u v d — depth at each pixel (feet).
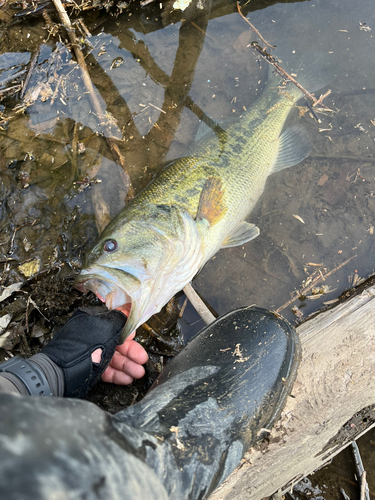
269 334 1.83
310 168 2.53
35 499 0.54
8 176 2.38
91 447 0.75
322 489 1.93
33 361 1.60
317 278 2.35
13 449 0.58
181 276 2.09
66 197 2.37
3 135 2.47
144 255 1.95
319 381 1.77
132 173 2.47
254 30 2.63
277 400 1.71
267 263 2.39
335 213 2.47
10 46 2.66
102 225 2.32
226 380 1.71
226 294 2.34
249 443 1.63
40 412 0.72
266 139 2.45
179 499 1.26
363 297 1.96
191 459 1.37
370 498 1.89
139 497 0.80
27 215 2.32
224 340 1.87
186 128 2.59
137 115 2.59
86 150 2.47
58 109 2.54
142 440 1.14
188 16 2.80
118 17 2.77
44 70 2.62
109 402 2.07
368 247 2.41
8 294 2.15
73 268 2.23
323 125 2.61
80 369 1.67
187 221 2.09
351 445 1.99
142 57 2.72
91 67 2.67
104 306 1.87
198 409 1.56
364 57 2.77
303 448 1.74
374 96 2.67
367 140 2.59
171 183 2.13
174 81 2.68
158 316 2.25
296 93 2.64
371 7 2.85
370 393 1.78
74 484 0.62
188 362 1.84
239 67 2.74
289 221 2.46
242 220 2.35
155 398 1.59
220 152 2.30
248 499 1.72
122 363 2.03
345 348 1.82
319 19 2.85
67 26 2.64
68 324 1.77
